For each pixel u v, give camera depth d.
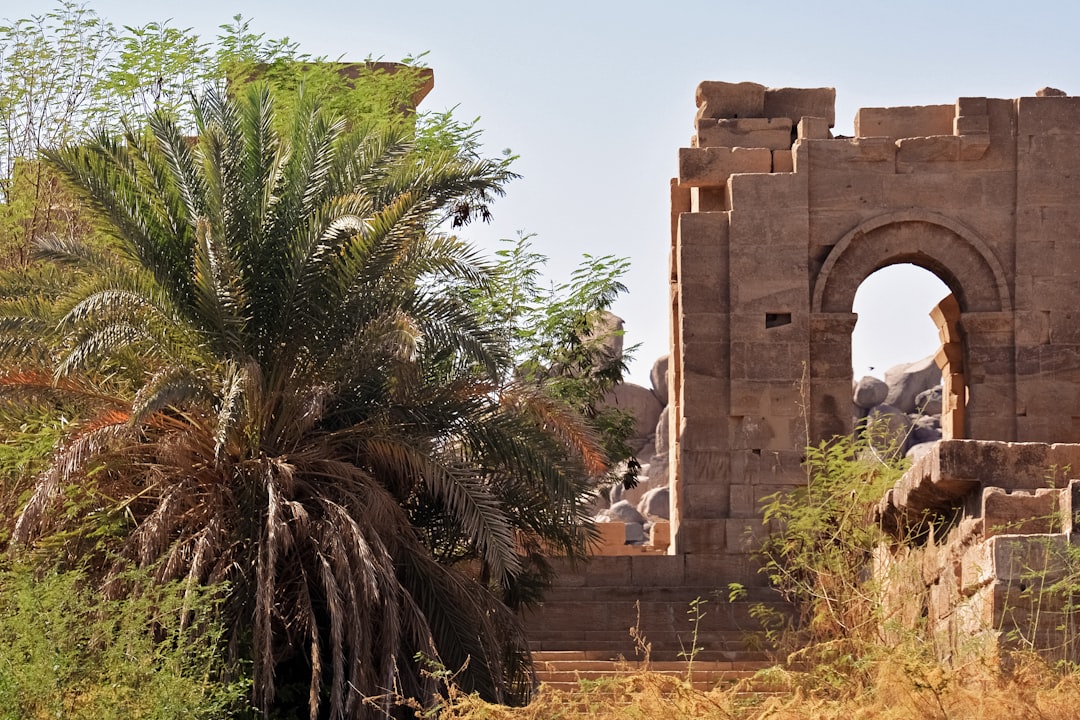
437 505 22.53
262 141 21.89
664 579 30.73
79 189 20.88
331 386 21.09
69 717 14.95
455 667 20.47
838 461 23.62
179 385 19.73
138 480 21.16
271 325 21.12
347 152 22.62
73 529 20.67
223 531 20.00
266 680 18.89
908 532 19.52
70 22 28.78
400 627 20.30
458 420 21.70
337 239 21.17
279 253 21.34
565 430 22.28
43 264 23.00
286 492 20.34
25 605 15.83
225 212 21.20
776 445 32.19
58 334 20.56
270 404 20.88
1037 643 15.12
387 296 21.41
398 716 19.89
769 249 32.78
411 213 21.27
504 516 21.08
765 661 24.17
